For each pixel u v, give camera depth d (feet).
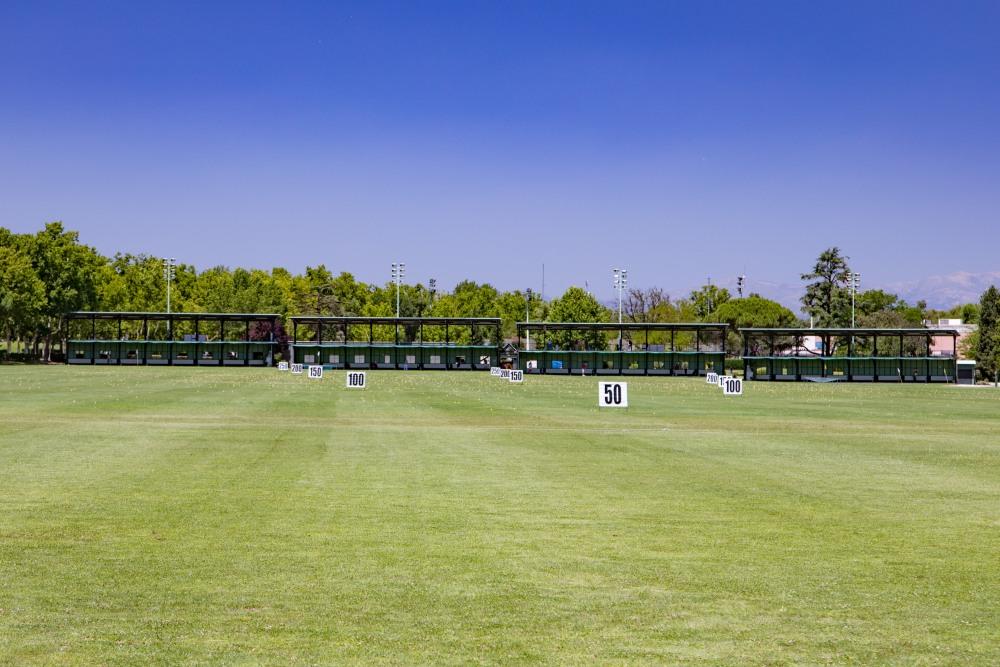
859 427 128.26
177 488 67.92
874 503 64.44
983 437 113.80
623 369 383.24
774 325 557.33
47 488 67.56
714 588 42.91
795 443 104.58
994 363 357.82
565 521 57.26
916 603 40.75
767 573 45.52
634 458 88.48
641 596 41.57
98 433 104.78
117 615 38.34
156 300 524.93
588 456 89.66
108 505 61.16
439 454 89.76
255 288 537.65
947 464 86.12
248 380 250.98
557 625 37.55
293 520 56.80
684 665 33.32
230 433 106.83
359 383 219.20
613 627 37.37
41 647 34.55
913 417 149.48
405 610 39.29
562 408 158.92
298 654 34.06
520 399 184.14
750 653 34.53
